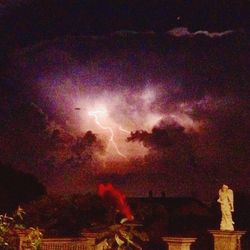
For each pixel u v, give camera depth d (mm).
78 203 28391
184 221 34500
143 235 16422
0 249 14391
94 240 19375
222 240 22078
